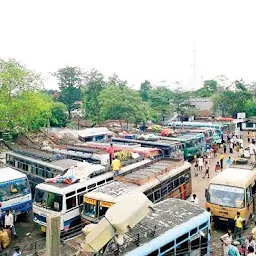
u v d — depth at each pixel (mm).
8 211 18234
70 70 66125
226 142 45281
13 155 25797
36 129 39719
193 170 31594
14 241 17188
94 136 39062
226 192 18000
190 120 57469
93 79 58062
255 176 19703
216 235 17719
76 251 11766
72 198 17062
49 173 21469
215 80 87312
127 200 11070
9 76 35906
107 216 10586
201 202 22594
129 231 11141
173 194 19469
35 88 37906
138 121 48375
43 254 12648
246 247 14352
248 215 18125
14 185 19219
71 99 64500
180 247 12203
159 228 12141
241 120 57219
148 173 18531
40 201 17500
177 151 31266
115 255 10414
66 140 36844
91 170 18781
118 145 30234
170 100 65000
